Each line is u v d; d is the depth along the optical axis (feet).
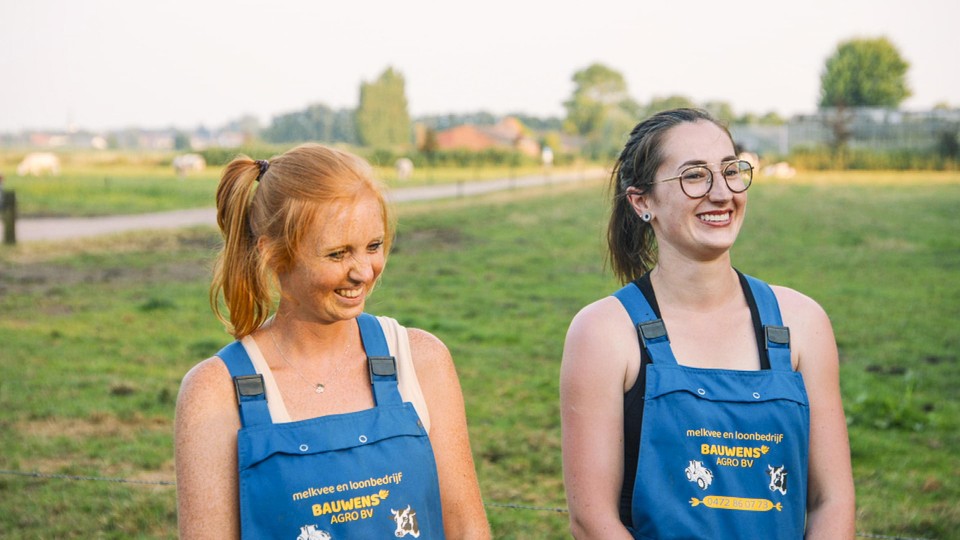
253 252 6.57
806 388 7.55
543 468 20.92
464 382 28.45
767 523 7.04
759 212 90.53
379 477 6.31
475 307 42.09
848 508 7.43
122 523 17.15
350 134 387.34
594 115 390.01
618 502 7.50
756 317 7.61
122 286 45.88
